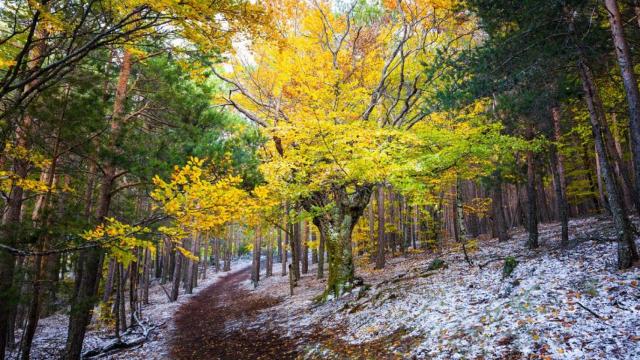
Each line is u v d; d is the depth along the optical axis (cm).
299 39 1448
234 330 1254
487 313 726
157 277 3525
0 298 600
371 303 1103
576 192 2106
